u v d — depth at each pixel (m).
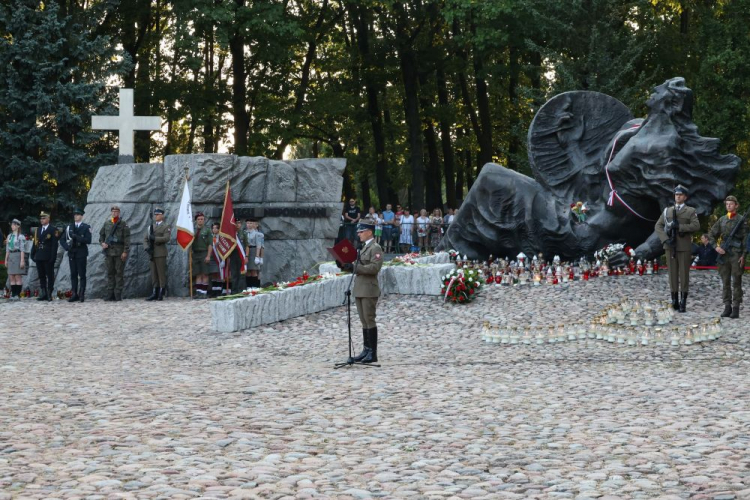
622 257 20.97
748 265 25.50
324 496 5.74
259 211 24.30
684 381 10.41
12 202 32.84
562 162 23.06
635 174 20.92
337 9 42.72
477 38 33.84
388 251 34.19
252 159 24.36
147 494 5.70
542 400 9.28
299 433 7.66
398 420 8.26
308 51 41.53
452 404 9.06
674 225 16.72
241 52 38.09
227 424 8.00
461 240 23.98
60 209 33.78
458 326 16.45
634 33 33.91
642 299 18.06
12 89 32.53
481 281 19.44
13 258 23.12
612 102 23.19
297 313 17.53
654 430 7.68
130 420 8.16
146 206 23.27
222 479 6.13
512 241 23.16
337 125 44.72
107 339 15.28
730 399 9.12
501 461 6.67
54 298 22.75
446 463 6.64
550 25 31.30
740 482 5.95
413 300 19.06
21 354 13.42
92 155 35.22
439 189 46.69
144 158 38.66
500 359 12.85
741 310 16.92
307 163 25.08
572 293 18.91
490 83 42.22
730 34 32.62
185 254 22.84
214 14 33.19
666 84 20.84
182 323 17.28
